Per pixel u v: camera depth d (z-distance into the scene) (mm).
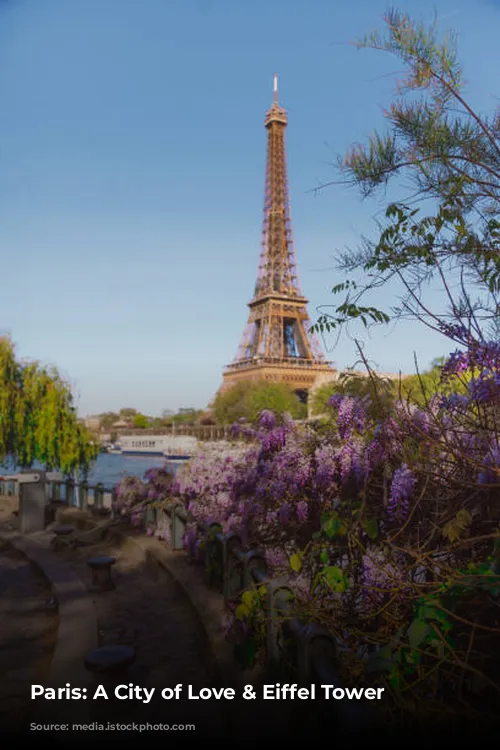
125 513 12336
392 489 3645
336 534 4398
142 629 6652
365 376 4414
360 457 4387
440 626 2920
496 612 3029
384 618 3535
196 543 8336
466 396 3631
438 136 3711
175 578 7867
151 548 9766
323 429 5473
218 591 7051
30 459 28375
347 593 4098
